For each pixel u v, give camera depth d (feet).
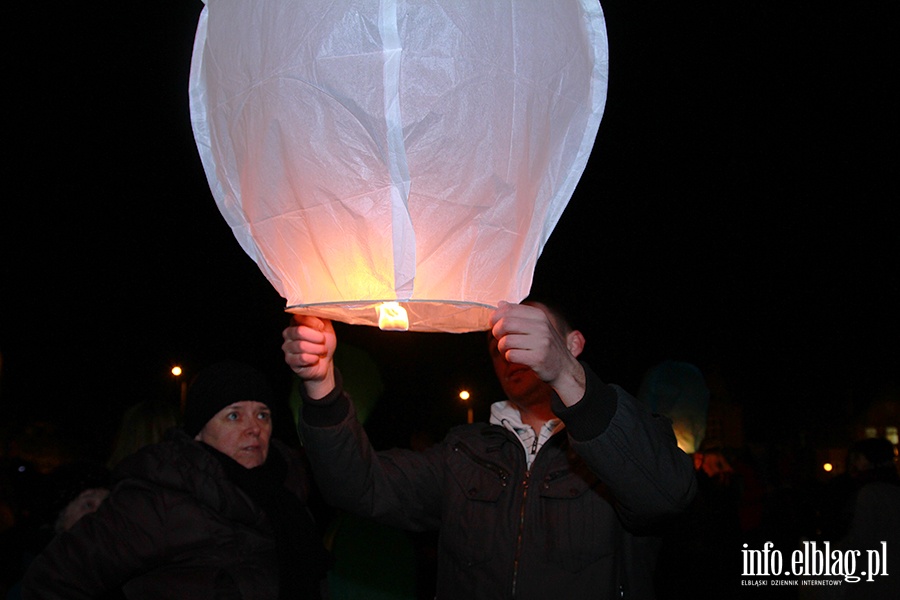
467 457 6.44
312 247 3.95
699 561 8.35
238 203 4.30
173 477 6.84
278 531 7.25
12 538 9.04
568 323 6.98
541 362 4.42
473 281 3.97
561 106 4.11
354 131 3.68
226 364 7.71
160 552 6.63
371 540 9.97
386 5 3.62
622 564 5.81
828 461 39.47
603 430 4.80
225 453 7.36
